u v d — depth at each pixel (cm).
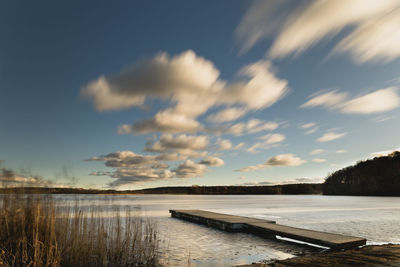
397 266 574
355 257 665
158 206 3238
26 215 699
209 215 1555
